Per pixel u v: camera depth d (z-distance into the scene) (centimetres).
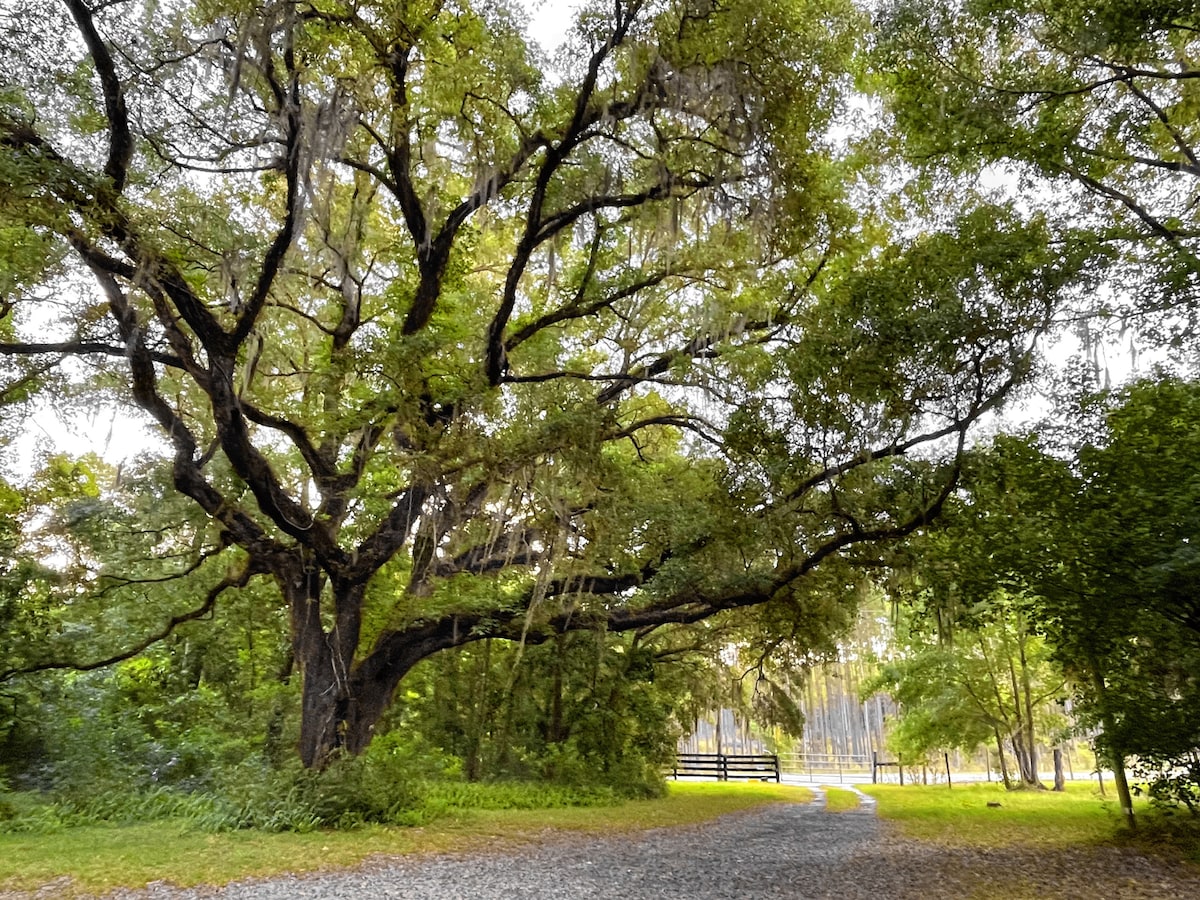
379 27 1111
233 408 1127
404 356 1120
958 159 1222
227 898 721
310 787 1203
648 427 1811
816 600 1502
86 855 887
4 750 1416
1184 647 945
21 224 954
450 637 1428
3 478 1454
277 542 1345
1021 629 2203
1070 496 913
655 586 1362
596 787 1970
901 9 1154
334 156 1082
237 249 1052
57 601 1429
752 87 1146
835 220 1383
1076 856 1014
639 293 1532
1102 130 1208
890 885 829
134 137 1051
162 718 1858
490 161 1257
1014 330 986
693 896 764
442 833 1180
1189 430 871
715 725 3650
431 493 1280
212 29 1002
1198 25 971
